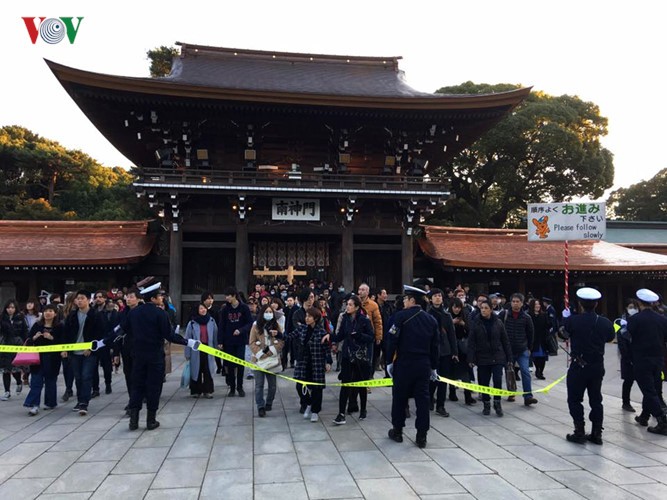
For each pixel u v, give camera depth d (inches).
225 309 402.3
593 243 1072.8
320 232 853.2
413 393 270.4
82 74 688.4
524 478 213.5
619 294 1008.2
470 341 344.5
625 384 350.0
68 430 294.2
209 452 249.1
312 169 889.5
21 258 775.7
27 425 306.8
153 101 744.3
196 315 392.5
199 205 825.5
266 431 289.6
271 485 204.1
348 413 337.4
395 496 192.5
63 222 901.2
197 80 880.9
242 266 816.3
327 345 323.3
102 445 261.9
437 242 983.0
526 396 369.1
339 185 818.2
